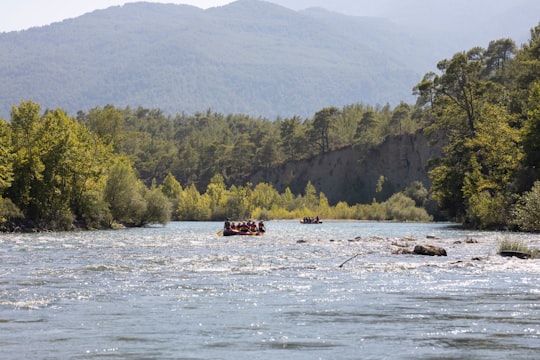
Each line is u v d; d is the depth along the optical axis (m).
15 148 139.88
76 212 151.25
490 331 27.78
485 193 140.25
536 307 33.97
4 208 129.38
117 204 163.12
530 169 127.50
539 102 132.38
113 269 54.41
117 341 25.91
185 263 60.53
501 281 45.28
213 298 37.41
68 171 145.38
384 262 60.75
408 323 29.62
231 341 25.94
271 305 34.81
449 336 26.78
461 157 163.38
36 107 145.62
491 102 172.12
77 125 158.75
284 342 25.77
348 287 42.22
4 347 24.83
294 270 53.44
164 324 29.44
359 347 24.84
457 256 67.88
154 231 147.12
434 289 41.19
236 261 63.03
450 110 170.38
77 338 26.47
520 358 23.03
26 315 31.70
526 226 109.56
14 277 48.00
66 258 66.19
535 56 183.75
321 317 31.16
